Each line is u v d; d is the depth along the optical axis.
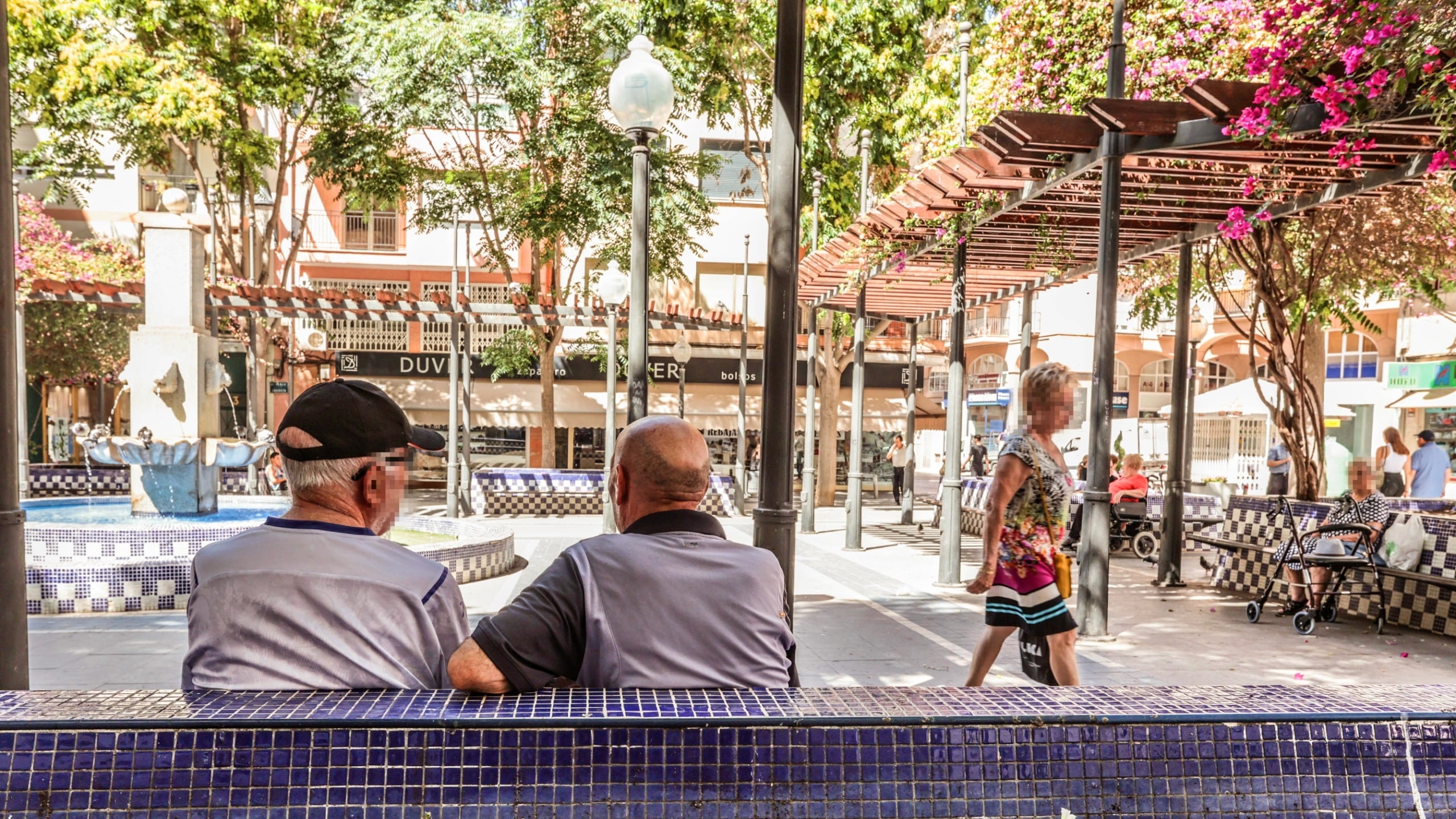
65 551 8.30
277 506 11.52
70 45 17.39
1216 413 25.23
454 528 11.02
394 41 18.47
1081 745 1.62
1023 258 11.07
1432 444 12.23
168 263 10.51
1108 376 7.12
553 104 21.00
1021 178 7.80
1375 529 7.91
